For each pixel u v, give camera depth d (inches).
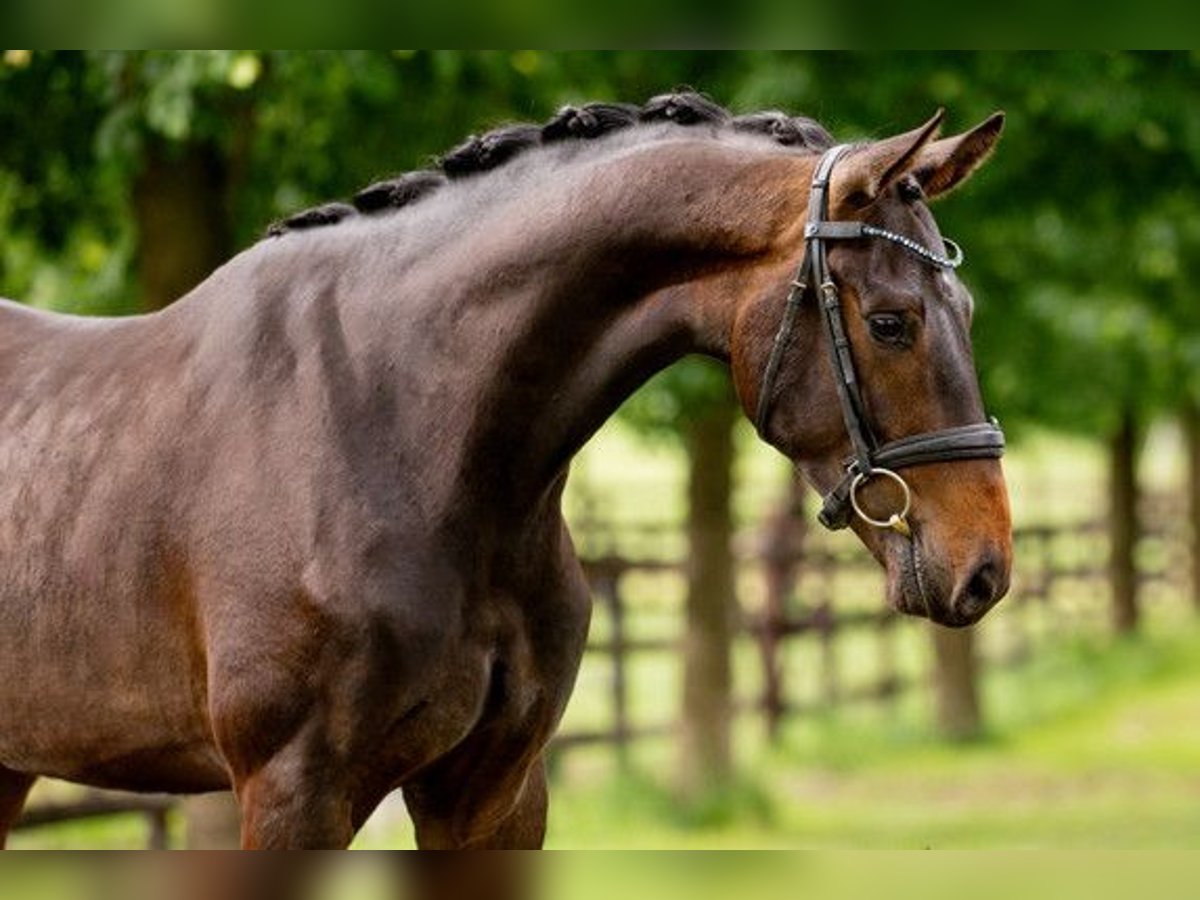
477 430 243.3
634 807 745.0
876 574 1106.1
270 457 243.0
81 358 273.3
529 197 249.4
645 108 254.2
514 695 248.7
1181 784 829.2
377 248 254.1
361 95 488.1
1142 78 560.1
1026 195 617.9
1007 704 1112.8
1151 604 1744.6
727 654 759.7
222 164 504.4
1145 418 1283.2
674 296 243.3
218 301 259.8
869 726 995.9
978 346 730.8
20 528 262.7
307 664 236.2
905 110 561.6
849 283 227.3
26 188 534.3
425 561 238.5
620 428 797.9
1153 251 741.3
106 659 255.4
